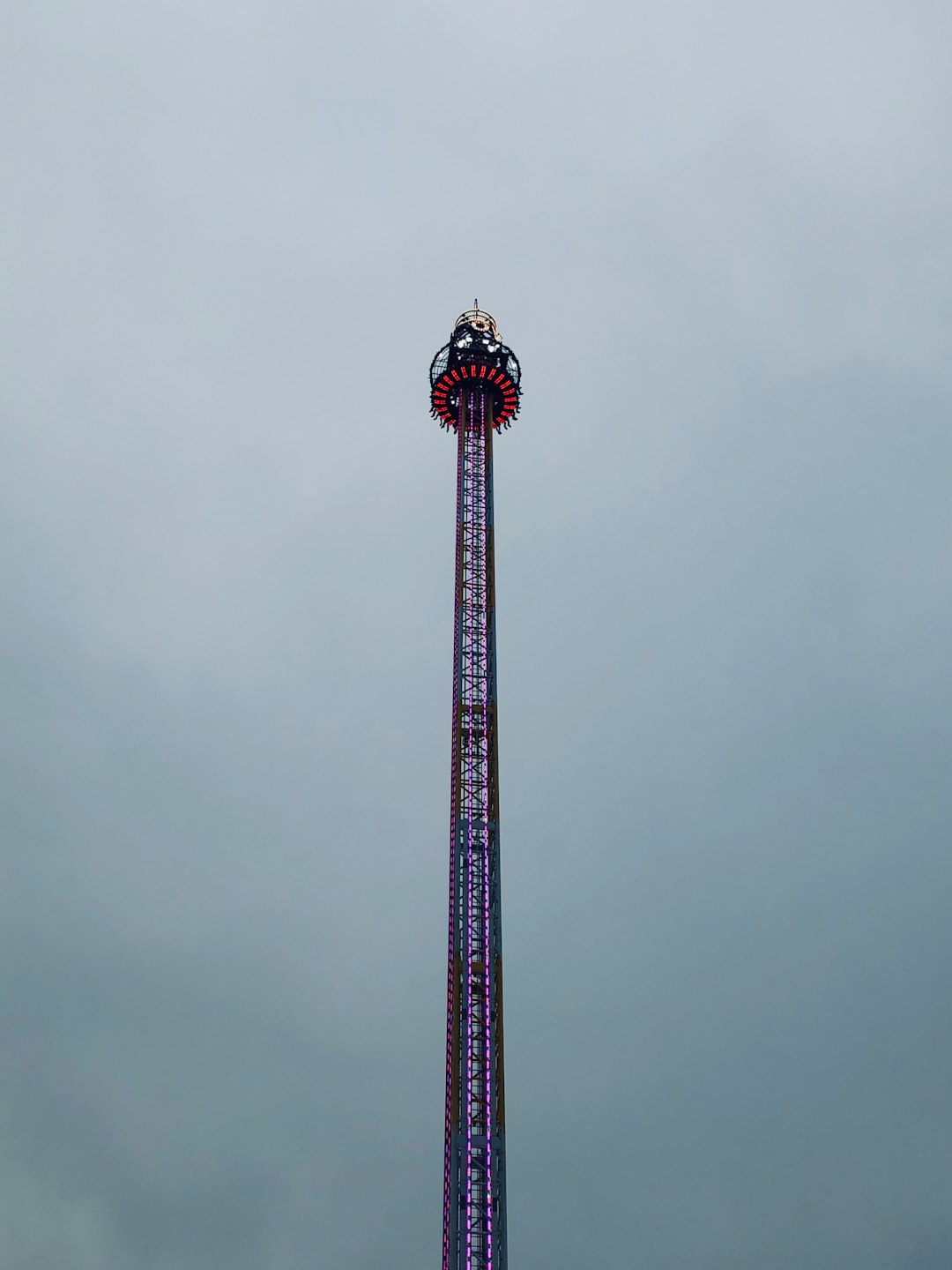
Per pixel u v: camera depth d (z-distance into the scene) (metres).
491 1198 106.88
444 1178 109.44
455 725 134.50
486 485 154.00
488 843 127.44
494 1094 112.25
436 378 164.12
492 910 123.12
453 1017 115.75
